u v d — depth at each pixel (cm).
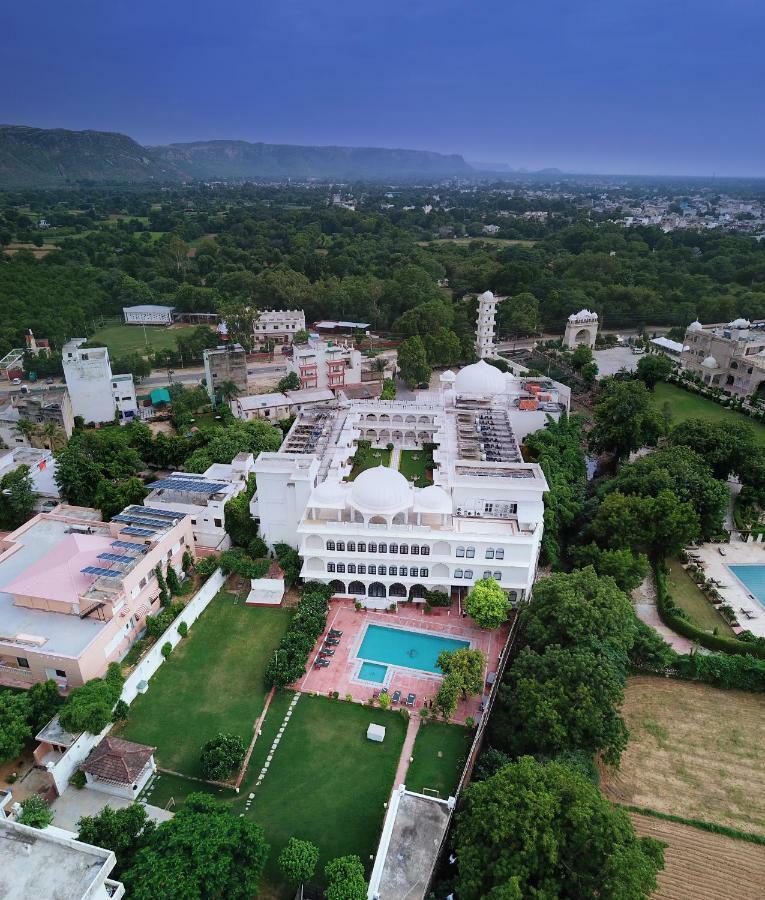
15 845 4081
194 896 4088
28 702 5912
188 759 5916
